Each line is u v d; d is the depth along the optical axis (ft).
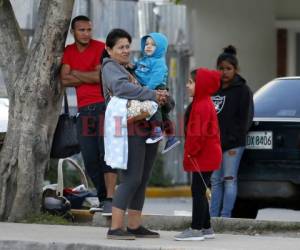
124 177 59.62
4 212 69.21
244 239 61.72
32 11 82.02
